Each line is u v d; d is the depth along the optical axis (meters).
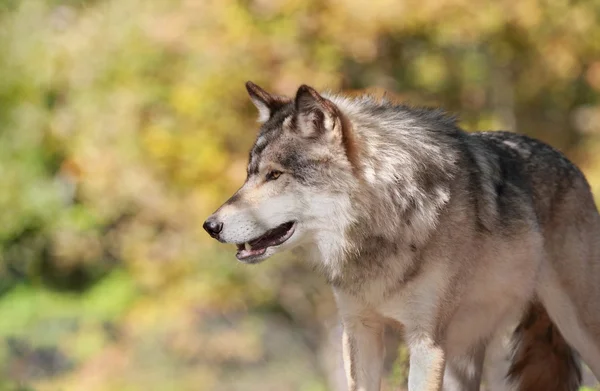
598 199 14.66
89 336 18.11
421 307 6.41
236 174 14.16
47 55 16.62
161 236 15.74
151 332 16.38
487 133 7.56
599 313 7.40
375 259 6.38
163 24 14.50
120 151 14.73
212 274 15.49
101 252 18.12
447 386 7.30
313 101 6.28
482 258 6.66
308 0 14.28
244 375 18.08
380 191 6.32
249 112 14.55
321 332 17.41
